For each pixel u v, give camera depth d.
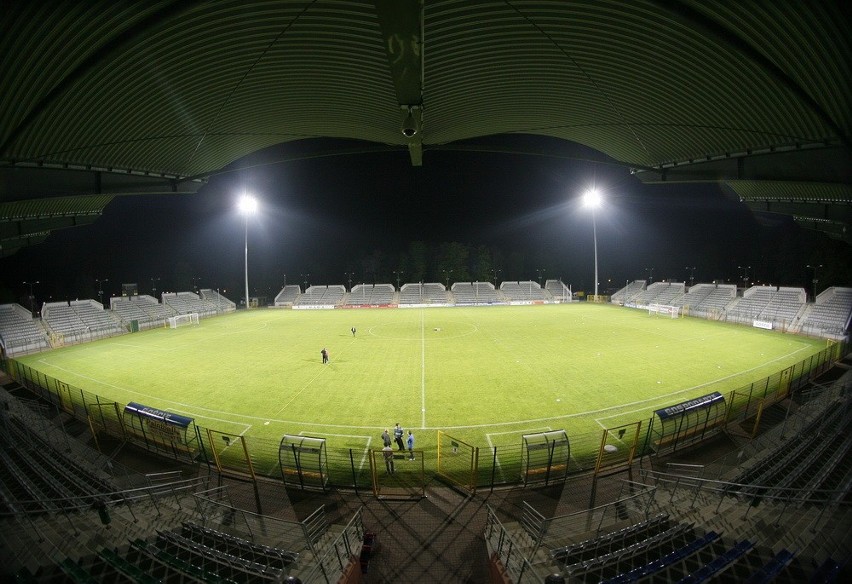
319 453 14.40
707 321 50.16
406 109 10.65
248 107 17.12
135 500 12.68
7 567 8.45
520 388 23.97
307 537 10.70
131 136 16.39
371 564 10.88
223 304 73.31
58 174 17.05
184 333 46.59
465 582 10.26
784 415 19.77
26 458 14.76
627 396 22.42
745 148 16.05
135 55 11.50
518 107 18.12
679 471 15.19
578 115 18.39
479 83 15.30
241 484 14.83
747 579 8.08
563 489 14.30
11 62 9.41
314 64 13.50
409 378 26.23
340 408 21.30
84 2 8.73
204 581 8.79
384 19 6.53
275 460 16.36
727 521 10.70
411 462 16.09
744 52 9.55
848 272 54.50
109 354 35.56
